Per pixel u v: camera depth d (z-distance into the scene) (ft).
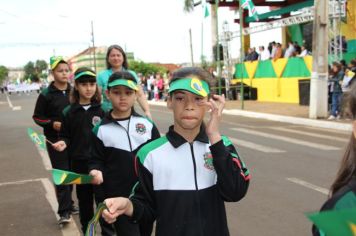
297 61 71.56
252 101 81.25
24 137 41.32
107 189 12.01
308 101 64.64
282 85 76.13
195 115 7.07
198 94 6.89
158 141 7.63
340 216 3.57
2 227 16.37
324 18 47.91
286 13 88.69
